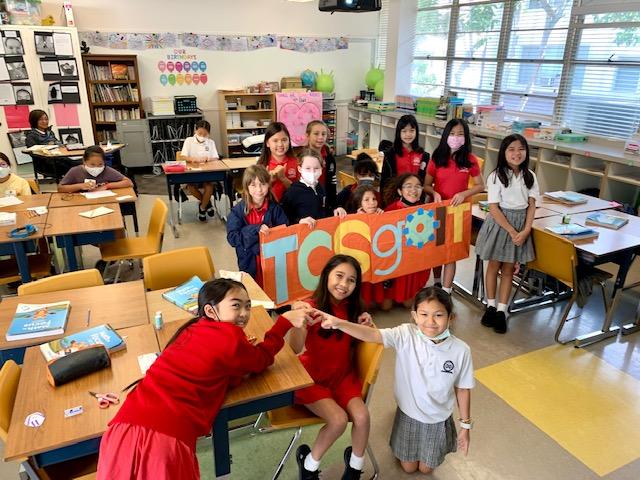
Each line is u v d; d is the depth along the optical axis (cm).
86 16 790
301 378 188
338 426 200
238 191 589
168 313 238
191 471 157
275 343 192
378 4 573
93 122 807
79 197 430
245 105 896
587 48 591
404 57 868
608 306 350
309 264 321
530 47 665
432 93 855
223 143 905
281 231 304
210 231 571
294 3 898
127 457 150
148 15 820
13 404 178
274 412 211
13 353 214
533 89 671
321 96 903
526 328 362
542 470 237
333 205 398
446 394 210
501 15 700
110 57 788
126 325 226
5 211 390
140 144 820
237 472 233
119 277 448
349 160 939
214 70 883
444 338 209
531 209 337
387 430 262
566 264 323
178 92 872
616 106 566
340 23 938
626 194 535
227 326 174
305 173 344
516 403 283
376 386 297
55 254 438
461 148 373
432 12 825
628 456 246
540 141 582
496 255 343
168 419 155
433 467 225
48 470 182
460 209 369
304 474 214
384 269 352
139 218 618
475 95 768
